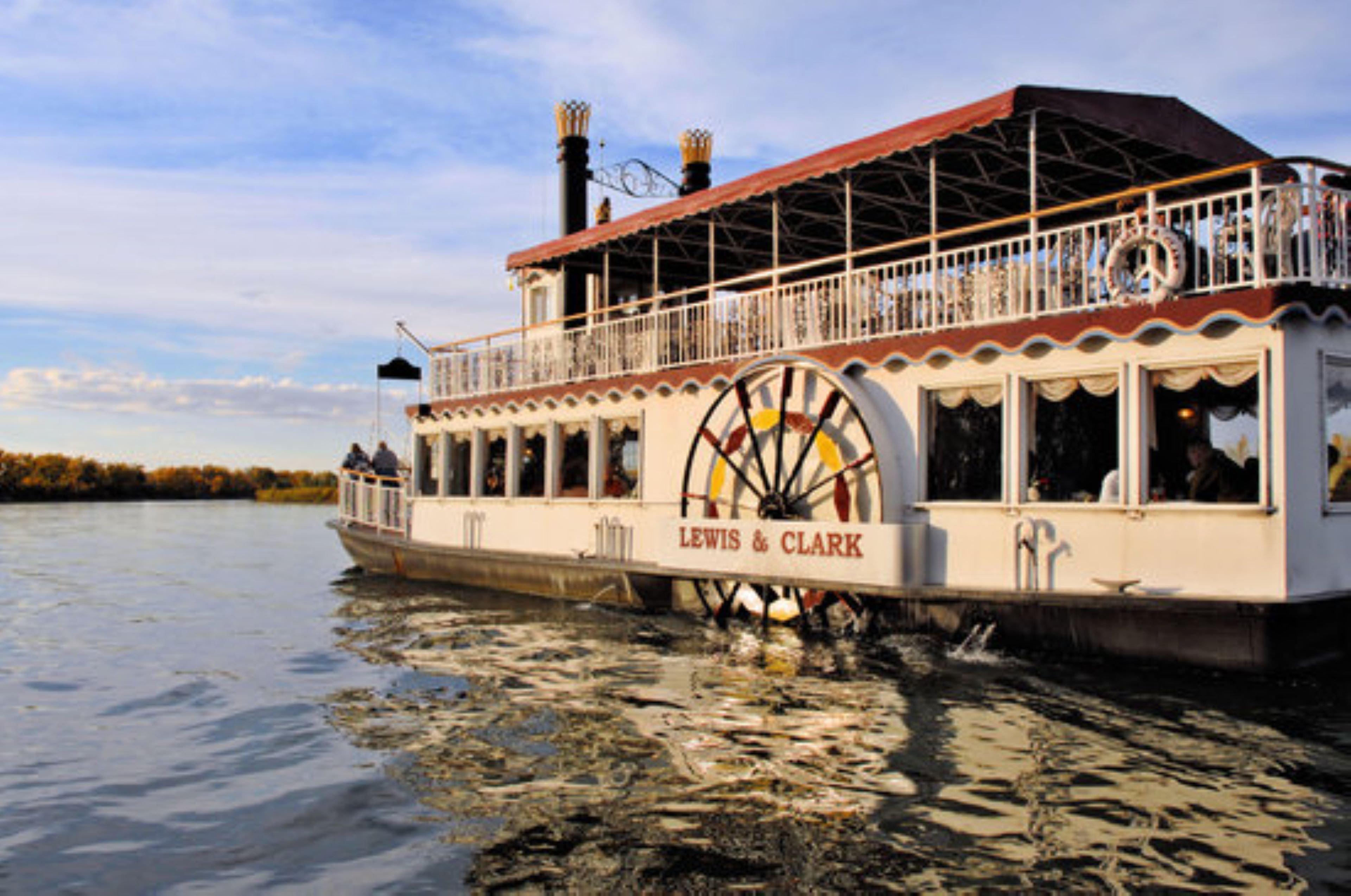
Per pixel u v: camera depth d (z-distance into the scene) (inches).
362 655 482.3
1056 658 399.2
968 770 283.6
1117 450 395.9
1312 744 301.7
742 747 310.5
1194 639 358.9
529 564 647.1
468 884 220.5
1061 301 409.4
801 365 500.4
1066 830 241.1
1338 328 363.3
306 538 1437.0
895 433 466.9
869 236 706.2
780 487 510.6
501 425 712.4
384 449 984.3
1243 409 359.6
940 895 209.6
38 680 440.1
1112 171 548.7
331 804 272.4
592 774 289.1
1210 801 257.9
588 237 688.4
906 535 441.4
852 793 268.4
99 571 931.3
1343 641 356.5
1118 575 384.2
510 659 455.8
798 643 469.7
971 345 430.9
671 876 221.5
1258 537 349.7
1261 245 354.0
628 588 583.2
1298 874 215.9
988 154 523.2
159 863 237.5
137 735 349.1
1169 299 374.9
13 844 250.4
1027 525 413.1
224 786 291.6
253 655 490.0
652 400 594.2
